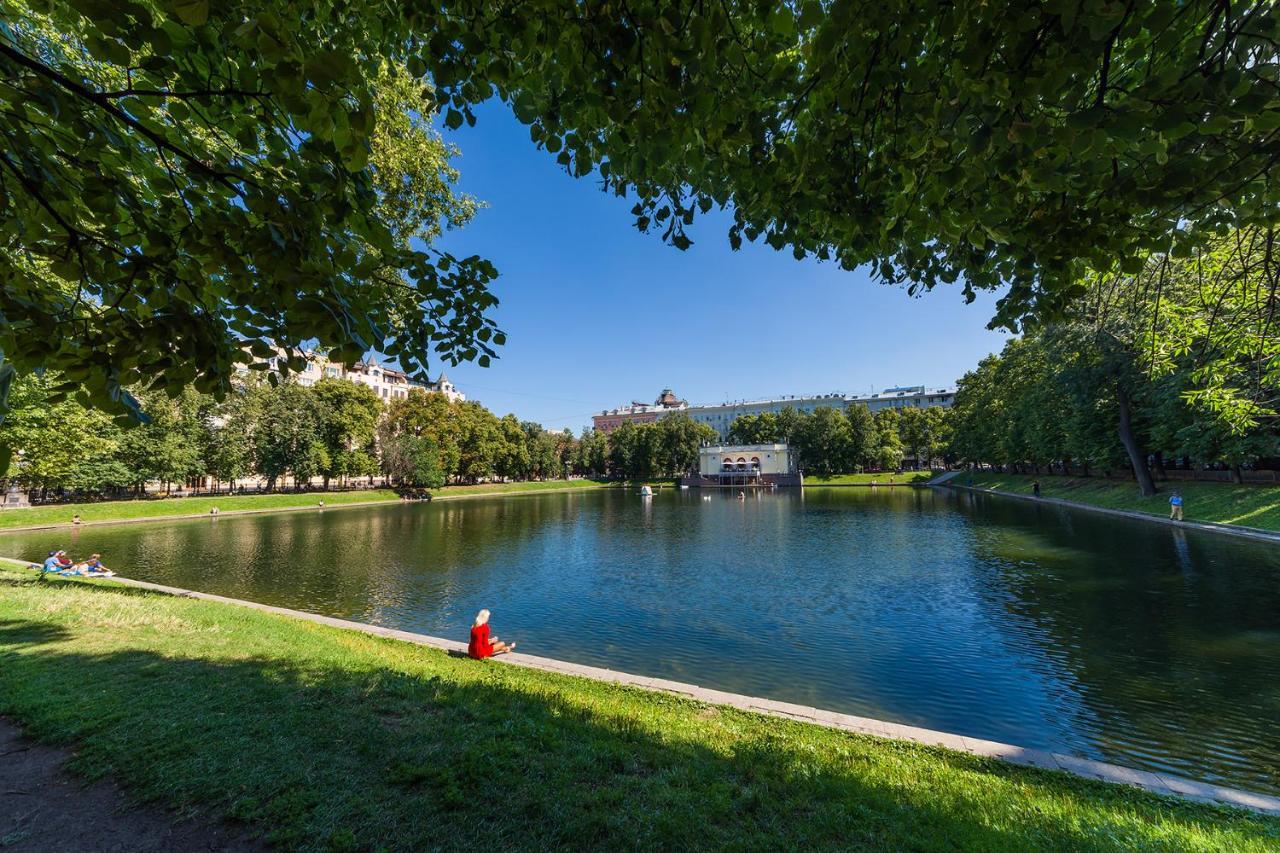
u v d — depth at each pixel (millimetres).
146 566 20156
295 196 2359
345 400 59000
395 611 14359
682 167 3678
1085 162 2533
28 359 2121
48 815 3426
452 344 3715
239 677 5945
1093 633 11312
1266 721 7488
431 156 11969
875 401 121875
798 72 3250
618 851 3338
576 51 2727
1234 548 18422
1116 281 4742
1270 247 3477
